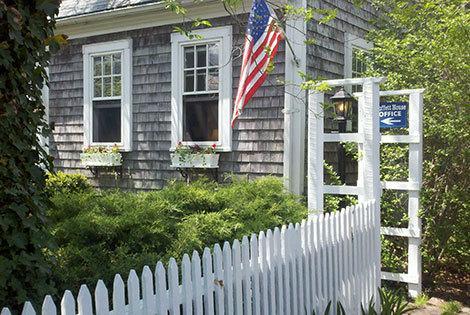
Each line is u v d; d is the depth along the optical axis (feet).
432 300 17.76
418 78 19.63
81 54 27.99
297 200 19.56
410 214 18.04
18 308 7.88
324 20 16.35
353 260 14.34
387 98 20.66
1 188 7.66
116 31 26.68
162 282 7.75
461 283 19.54
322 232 12.52
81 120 28.14
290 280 11.13
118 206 14.70
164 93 25.29
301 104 21.86
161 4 23.71
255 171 22.75
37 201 8.14
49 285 8.61
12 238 7.73
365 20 27.04
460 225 18.88
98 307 6.79
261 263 10.19
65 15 27.22
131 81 26.27
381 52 22.33
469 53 17.61
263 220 15.74
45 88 28.89
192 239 12.75
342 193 17.10
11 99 7.72
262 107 22.56
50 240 8.51
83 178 26.27
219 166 23.72
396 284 19.16
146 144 25.94
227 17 23.22
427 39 18.74
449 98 17.88
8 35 7.72
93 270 11.21
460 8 19.08
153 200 15.79
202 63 24.34
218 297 8.89
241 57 22.90
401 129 19.97
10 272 7.57
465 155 18.01
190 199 16.21
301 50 21.61
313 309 11.91
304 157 22.15
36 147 8.40
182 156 23.95
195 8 23.80
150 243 12.91
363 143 16.35
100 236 12.77
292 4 21.35
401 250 20.08
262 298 10.17
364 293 15.07
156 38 25.48
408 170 18.84
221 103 23.53
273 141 22.27
